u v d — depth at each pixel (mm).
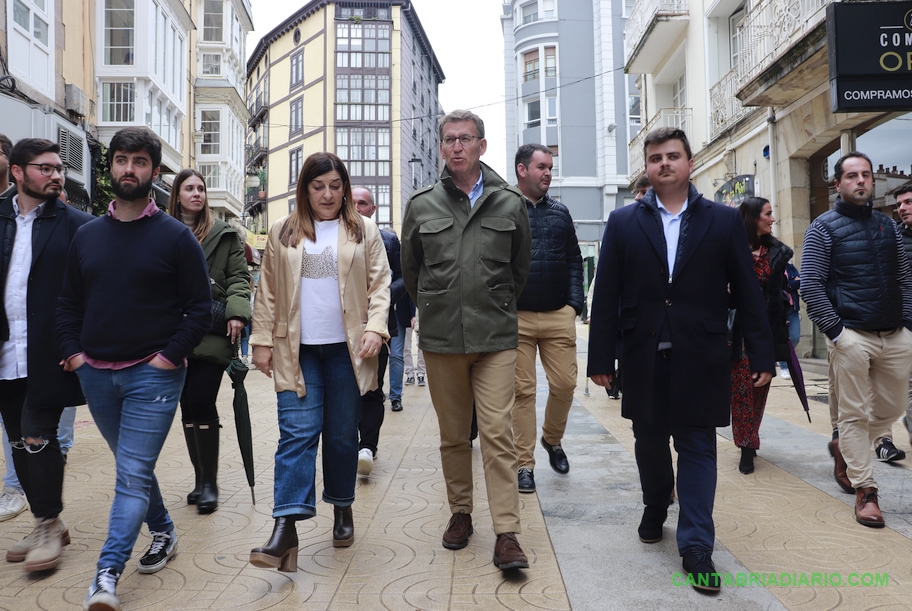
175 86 17469
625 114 33250
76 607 2574
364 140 47656
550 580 2779
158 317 2758
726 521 3498
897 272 3688
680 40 15602
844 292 3658
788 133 10844
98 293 2730
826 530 3346
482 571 2895
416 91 53094
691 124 14906
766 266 4504
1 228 3254
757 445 4430
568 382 4359
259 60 57062
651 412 2951
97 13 14586
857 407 3521
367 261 3242
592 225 33406
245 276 3951
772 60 10281
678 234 2977
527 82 34375
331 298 3150
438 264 3105
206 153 23828
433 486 4281
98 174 13141
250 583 2793
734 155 12953
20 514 3770
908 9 7277
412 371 9523
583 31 33656
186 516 3713
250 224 56781
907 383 3764
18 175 3178
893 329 3641
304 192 3211
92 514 3744
